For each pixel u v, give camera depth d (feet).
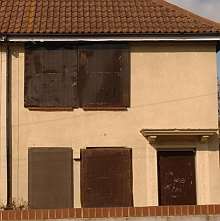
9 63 51.03
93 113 50.70
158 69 51.47
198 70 51.72
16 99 50.75
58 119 50.57
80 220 33.71
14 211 33.76
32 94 50.70
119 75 51.13
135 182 49.96
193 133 49.44
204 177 50.47
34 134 50.29
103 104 50.75
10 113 50.44
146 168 50.14
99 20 52.60
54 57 51.21
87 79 51.01
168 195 50.44
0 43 50.80
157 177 50.19
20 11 54.03
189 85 51.49
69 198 49.47
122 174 49.93
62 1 56.24
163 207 34.12
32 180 49.55
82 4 55.77
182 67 51.65
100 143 50.34
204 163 50.57
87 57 51.21
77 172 49.93
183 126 50.98
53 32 50.01
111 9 54.90
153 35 50.62
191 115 51.19
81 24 51.67
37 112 50.65
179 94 51.31
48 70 51.08
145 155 50.26
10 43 50.85
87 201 49.49
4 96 50.52
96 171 49.93
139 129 50.70
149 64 51.44
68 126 50.52
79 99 50.80
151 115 50.93
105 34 50.31
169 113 51.03
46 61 51.16
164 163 50.78
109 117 50.72
